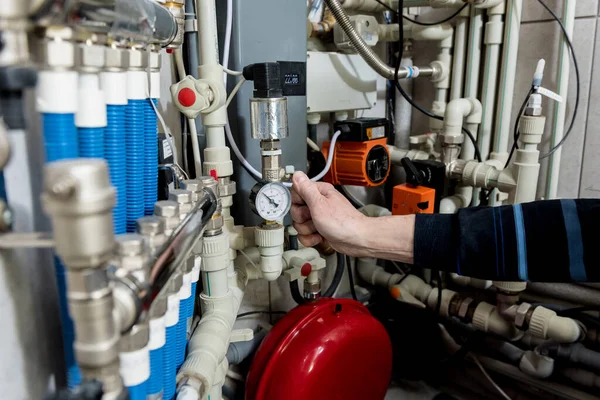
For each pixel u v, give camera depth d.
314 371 0.74
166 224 0.40
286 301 1.03
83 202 0.24
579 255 0.61
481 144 1.06
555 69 0.99
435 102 1.11
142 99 0.42
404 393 1.16
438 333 1.16
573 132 1.00
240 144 0.79
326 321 0.80
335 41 0.97
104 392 0.30
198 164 0.71
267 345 0.80
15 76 0.25
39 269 0.36
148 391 0.42
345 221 0.70
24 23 0.26
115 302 0.30
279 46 0.80
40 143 0.36
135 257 0.33
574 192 1.02
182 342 0.53
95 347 0.28
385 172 0.98
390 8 1.03
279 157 0.71
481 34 1.03
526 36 1.03
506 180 0.90
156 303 0.40
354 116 1.11
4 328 0.31
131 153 0.42
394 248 0.70
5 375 0.31
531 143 0.86
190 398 0.48
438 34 1.03
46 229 0.37
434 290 1.08
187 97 0.63
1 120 0.27
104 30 0.33
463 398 1.17
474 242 0.65
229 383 0.90
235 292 0.76
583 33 0.95
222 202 0.72
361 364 0.82
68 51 0.30
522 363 0.98
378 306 1.17
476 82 1.05
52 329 0.38
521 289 0.93
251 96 0.78
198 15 0.64
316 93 0.94
